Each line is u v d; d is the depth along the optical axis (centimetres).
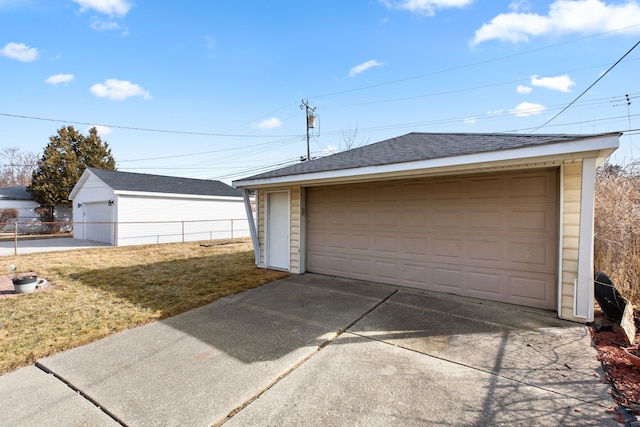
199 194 1625
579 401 220
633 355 264
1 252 1073
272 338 334
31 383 248
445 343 320
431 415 206
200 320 392
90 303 466
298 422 200
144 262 862
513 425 196
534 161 369
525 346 311
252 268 746
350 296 492
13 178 3209
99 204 1472
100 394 231
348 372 263
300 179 566
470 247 480
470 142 496
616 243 460
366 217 588
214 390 237
